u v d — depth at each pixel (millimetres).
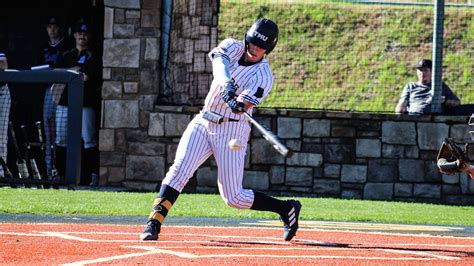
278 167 35781
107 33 35844
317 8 52594
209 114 17828
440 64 36250
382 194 35938
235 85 17656
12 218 23172
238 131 17875
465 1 53625
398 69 48938
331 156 35844
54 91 32312
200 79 36250
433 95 36375
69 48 37719
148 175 35688
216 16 36281
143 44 35844
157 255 14945
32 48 42281
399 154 35875
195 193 35094
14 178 32406
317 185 35906
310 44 49750
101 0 37906
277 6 51219
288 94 45625
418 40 51375
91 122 36281
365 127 35906
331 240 19594
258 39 17453
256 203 18547
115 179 35812
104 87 35844
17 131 33281
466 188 35781
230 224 23500
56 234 18562
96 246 16203
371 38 51062
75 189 33656
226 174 18047
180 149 18047
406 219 27453
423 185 35906
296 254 15945
